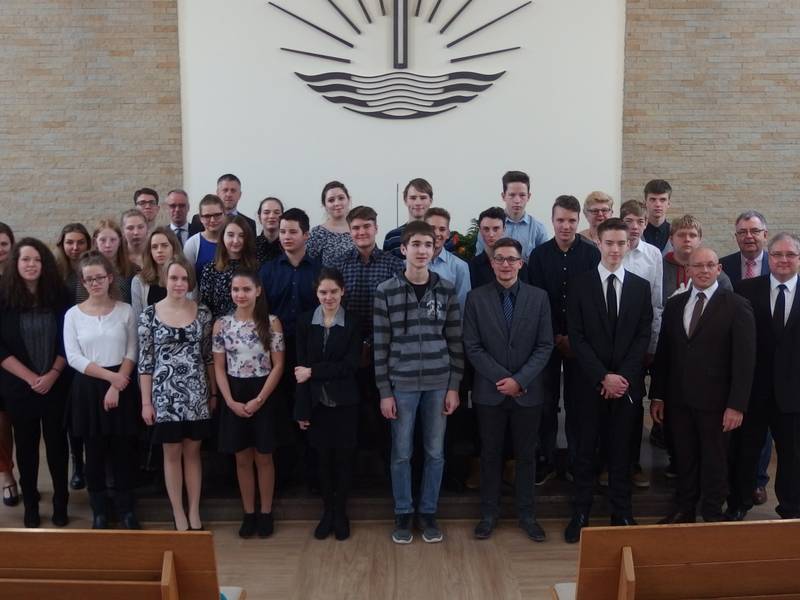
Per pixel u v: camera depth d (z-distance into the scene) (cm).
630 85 732
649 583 229
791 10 726
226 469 479
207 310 418
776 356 396
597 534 224
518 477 414
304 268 438
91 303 411
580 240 443
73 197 740
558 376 452
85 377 407
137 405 420
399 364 396
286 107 709
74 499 467
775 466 528
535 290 404
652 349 455
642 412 436
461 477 464
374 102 708
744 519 430
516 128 711
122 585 229
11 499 461
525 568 382
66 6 723
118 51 725
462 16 700
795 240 390
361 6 699
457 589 361
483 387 406
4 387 414
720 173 742
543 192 716
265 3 699
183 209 560
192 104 709
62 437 428
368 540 414
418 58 705
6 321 412
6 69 729
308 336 404
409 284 396
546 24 702
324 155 714
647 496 442
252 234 439
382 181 715
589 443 406
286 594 357
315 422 408
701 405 391
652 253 454
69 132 733
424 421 405
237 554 398
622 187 742
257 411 406
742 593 233
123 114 730
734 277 468
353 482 465
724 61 731
